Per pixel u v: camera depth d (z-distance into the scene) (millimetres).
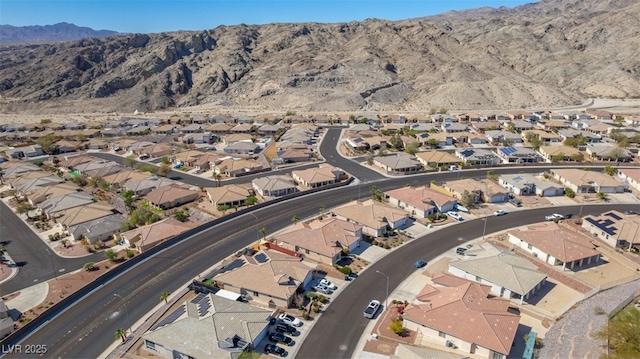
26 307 65188
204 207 103125
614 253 77688
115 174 124562
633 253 78250
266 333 57906
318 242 78875
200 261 77500
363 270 73875
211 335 54062
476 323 54875
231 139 173375
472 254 75000
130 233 86125
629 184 115375
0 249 84500
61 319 62094
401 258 77750
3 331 58781
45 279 73500
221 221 94625
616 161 135750
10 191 119688
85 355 54875
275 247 80500
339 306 63969
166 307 63594
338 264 75688
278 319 60344
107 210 98375
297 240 80250
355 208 93688
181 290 68625
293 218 92812
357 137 166875
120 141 170250
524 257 77188
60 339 57875
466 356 52812
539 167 131875
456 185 109062
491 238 85312
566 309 62406
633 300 63688
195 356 51188
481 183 110000
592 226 86500
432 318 57062
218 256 79250
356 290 68000
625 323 54125
